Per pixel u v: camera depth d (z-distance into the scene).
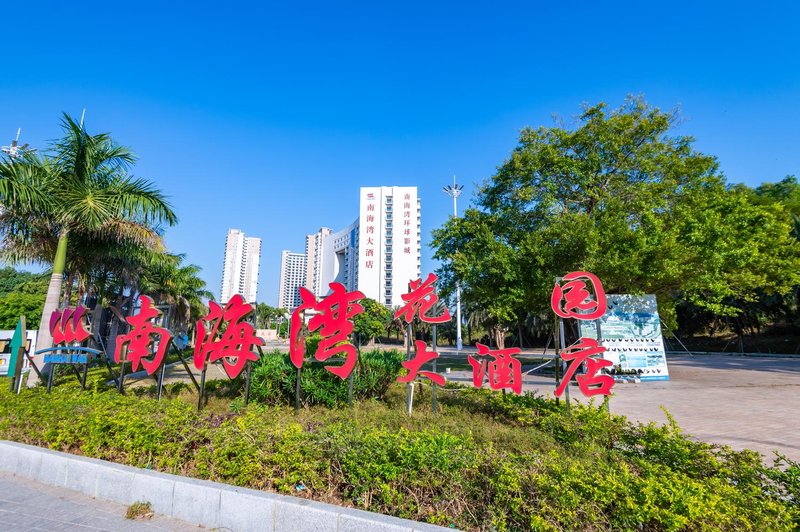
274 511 3.28
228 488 3.55
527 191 17.23
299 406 6.26
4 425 5.45
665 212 15.87
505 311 16.11
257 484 3.78
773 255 15.61
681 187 16.17
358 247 84.62
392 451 3.54
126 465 4.34
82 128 10.03
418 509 3.19
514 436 4.58
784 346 31.06
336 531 3.04
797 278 15.66
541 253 15.08
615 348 15.11
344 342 6.24
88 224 9.80
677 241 14.07
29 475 4.72
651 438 4.23
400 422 5.27
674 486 2.88
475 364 6.46
